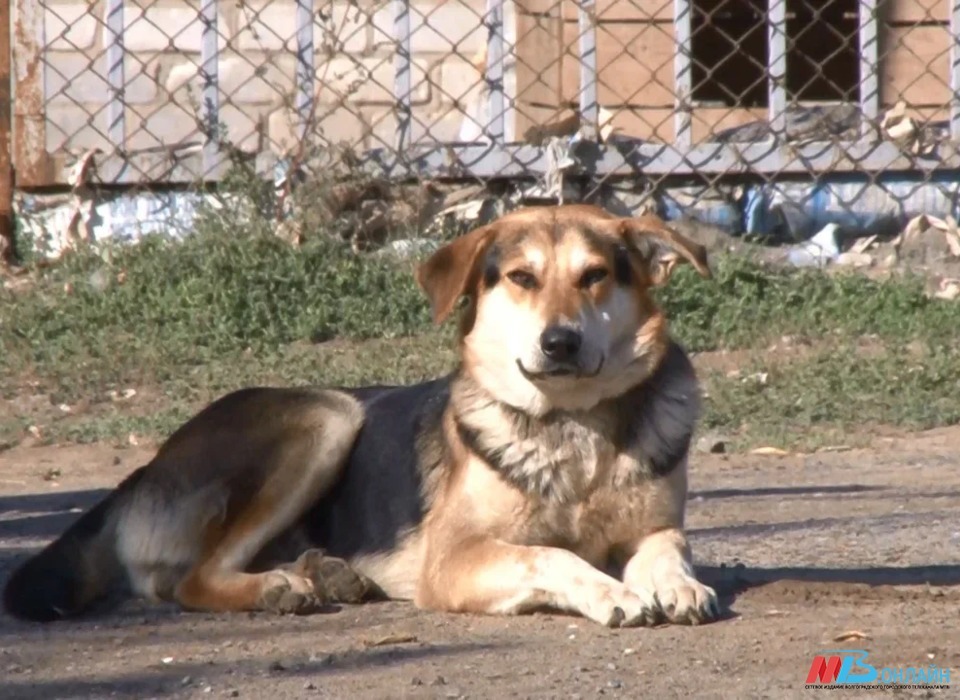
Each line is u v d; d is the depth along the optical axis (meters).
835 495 10.17
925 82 17.38
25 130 15.58
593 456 6.93
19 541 9.24
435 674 5.82
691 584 6.58
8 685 5.92
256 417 7.65
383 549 7.41
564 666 5.86
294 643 6.47
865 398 12.94
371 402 7.87
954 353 13.66
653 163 15.48
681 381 7.21
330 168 15.23
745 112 18.66
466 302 8.04
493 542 6.89
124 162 15.51
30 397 13.41
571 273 6.96
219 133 15.53
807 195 15.62
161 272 14.78
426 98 16.58
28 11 15.55
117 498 7.72
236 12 16.41
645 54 17.73
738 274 14.73
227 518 7.44
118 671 6.07
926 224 15.48
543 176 15.42
